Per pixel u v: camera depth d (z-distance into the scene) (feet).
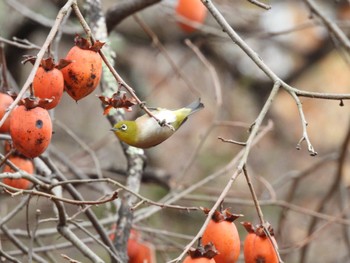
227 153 43.52
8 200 35.81
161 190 37.76
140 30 41.01
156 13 41.16
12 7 30.58
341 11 45.19
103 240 22.12
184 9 27.94
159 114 17.81
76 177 29.86
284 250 27.43
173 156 43.86
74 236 20.49
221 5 37.14
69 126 43.80
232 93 45.39
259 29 44.37
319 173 43.32
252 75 45.55
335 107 47.32
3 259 23.66
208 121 45.09
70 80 16.19
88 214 21.80
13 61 37.27
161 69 45.85
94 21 25.03
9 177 17.69
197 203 37.81
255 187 41.65
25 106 15.83
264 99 45.78
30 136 15.71
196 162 42.45
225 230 16.81
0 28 33.81
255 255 16.92
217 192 33.99
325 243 38.93
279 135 45.80
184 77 31.94
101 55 16.40
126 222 22.88
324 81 47.42
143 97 41.98
